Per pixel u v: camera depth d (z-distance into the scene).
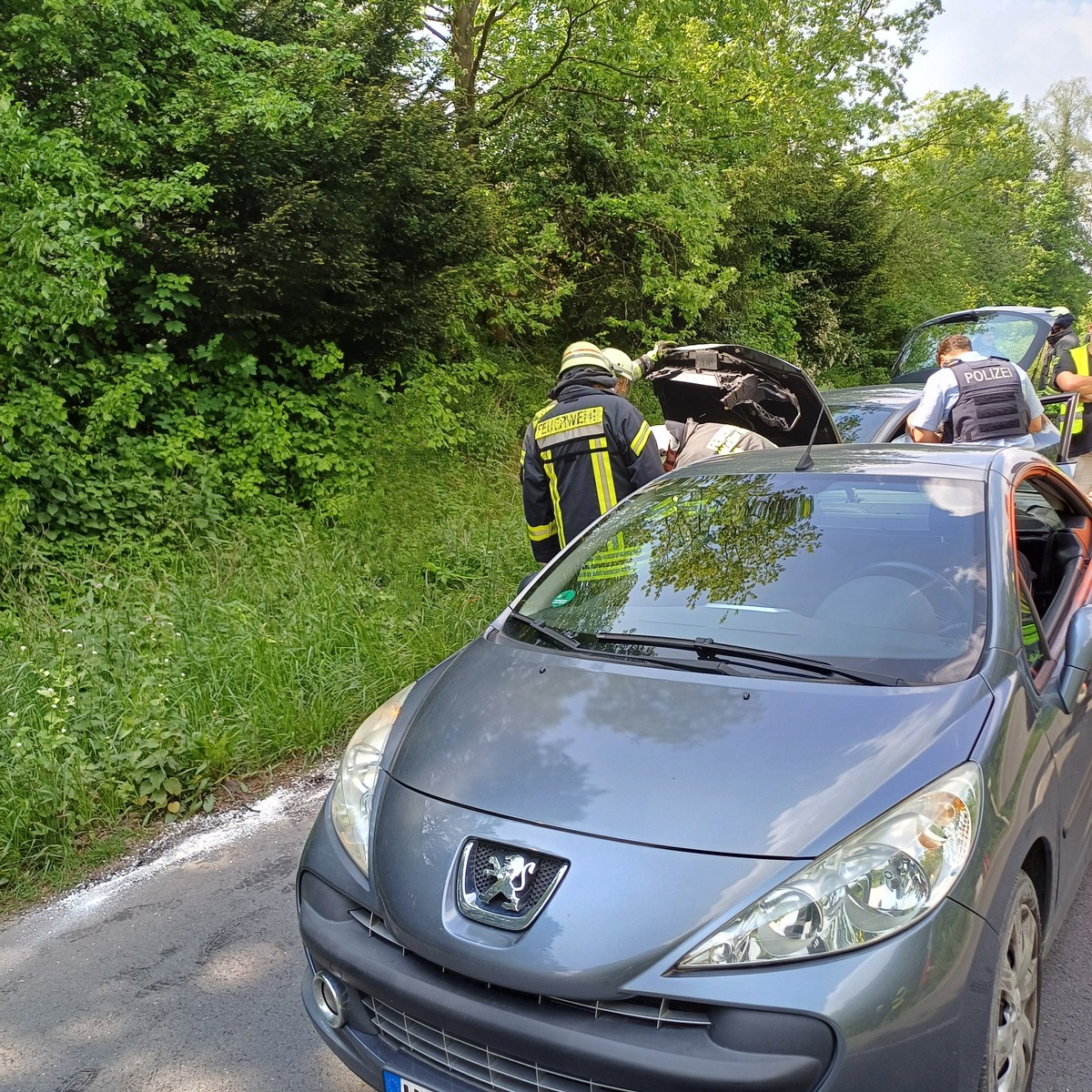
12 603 6.04
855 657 2.62
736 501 3.36
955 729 2.27
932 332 10.59
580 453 4.68
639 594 3.09
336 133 7.74
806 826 2.04
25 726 4.59
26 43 7.06
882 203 19.48
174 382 7.57
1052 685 2.74
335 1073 2.73
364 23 8.70
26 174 6.52
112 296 7.60
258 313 7.75
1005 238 32.72
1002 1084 2.17
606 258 12.51
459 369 9.95
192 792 4.52
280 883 3.78
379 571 7.02
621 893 1.99
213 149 7.39
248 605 5.98
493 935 2.04
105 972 3.26
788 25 15.88
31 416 6.56
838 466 3.41
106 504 6.84
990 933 2.04
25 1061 2.83
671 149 12.68
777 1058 1.82
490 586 6.79
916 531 2.99
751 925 1.92
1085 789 2.81
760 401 5.70
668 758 2.26
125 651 5.37
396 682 5.43
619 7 10.95
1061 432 6.66
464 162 9.12
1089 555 3.69
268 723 4.90
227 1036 2.90
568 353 4.85
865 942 1.91
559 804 2.19
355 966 2.20
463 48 11.59
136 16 7.03
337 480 8.19
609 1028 1.90
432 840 2.25
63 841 4.05
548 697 2.61
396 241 8.66
